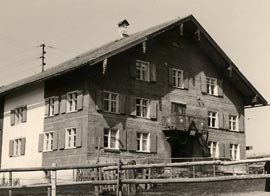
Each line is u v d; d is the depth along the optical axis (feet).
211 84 130.52
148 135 111.55
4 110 130.21
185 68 123.44
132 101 109.81
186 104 121.29
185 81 122.31
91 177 82.43
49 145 110.52
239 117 134.62
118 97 107.34
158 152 112.37
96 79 103.86
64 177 102.27
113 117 105.19
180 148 118.73
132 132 108.06
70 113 105.50
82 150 99.91
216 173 112.57
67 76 108.47
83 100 102.63
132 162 90.38
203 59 128.67
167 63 119.44
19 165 119.14
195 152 120.26
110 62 107.14
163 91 116.78
